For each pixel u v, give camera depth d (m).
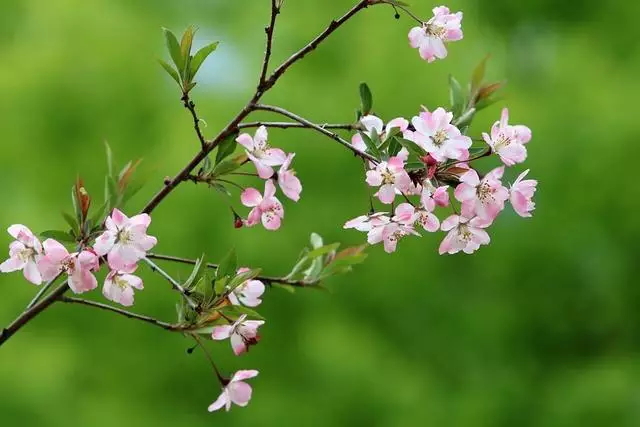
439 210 11.51
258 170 3.66
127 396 11.61
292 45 12.09
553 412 11.64
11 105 12.16
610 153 11.85
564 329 12.27
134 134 12.12
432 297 11.80
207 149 3.73
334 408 11.27
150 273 11.05
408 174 3.55
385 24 12.14
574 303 12.22
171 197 11.16
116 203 3.96
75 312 11.50
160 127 11.97
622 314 12.37
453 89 4.30
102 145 12.05
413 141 3.43
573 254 11.98
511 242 12.03
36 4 12.88
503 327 12.02
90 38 12.28
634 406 11.48
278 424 11.26
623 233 12.09
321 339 11.41
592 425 11.51
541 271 12.12
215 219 11.05
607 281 12.09
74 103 12.09
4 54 12.74
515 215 12.23
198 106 11.73
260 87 3.73
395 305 11.77
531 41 13.88
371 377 11.27
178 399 11.68
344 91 11.77
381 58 11.89
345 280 11.67
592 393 11.55
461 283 12.23
